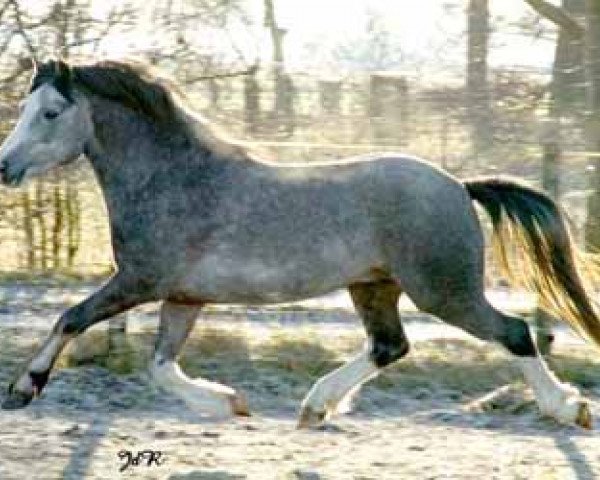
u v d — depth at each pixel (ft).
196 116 28.91
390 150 46.91
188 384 28.99
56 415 33.58
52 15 50.55
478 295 29.22
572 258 30.27
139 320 44.88
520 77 49.55
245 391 37.50
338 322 46.03
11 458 27.89
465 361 39.75
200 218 28.14
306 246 28.25
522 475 27.22
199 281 28.32
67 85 28.27
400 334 30.22
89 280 52.08
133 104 28.40
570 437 31.73
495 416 34.30
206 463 27.86
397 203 28.53
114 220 28.50
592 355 41.39
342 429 32.22
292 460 28.43
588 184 47.93
